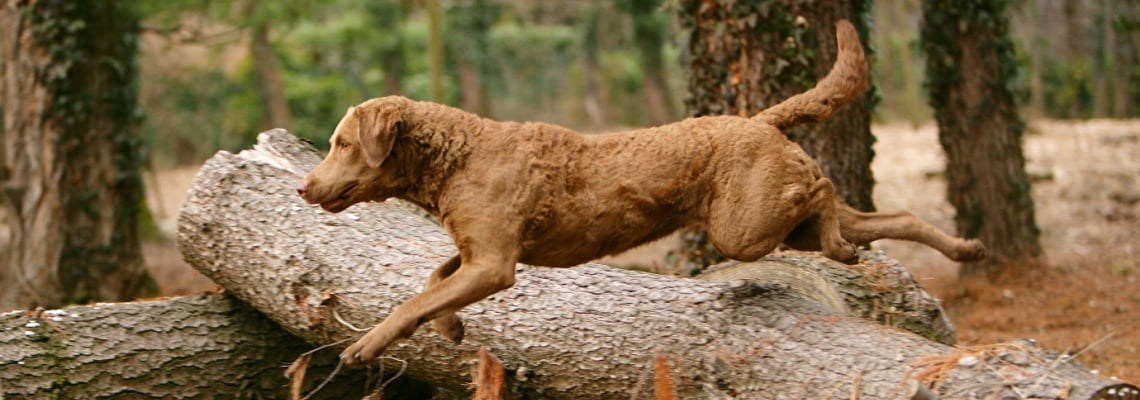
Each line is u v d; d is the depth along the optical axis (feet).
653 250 48.83
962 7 38.65
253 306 21.52
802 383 16.10
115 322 20.61
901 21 82.12
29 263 38.24
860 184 27.94
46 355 19.56
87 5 38.09
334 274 20.29
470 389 19.38
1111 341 30.40
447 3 107.04
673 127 16.80
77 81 38.09
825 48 27.40
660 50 112.16
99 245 38.58
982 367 15.03
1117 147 61.52
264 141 23.62
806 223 17.40
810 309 17.48
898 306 22.17
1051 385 14.49
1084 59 89.86
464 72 108.17
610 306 18.43
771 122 17.19
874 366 15.75
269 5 64.80
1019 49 87.56
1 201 59.00
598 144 16.60
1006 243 39.52
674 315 17.83
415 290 19.53
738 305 17.63
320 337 20.61
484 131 16.49
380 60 102.53
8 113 38.34
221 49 64.75
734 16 27.35
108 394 19.94
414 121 16.30
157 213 69.51
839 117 27.53
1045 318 34.09
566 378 18.34
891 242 48.83
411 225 21.75
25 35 37.68
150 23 58.80
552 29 124.47
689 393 17.17
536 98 127.13
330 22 97.25
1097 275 39.32
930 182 59.11
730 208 16.30
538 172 16.17
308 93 101.40
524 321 18.72
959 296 38.14
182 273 48.65
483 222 16.01
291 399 21.08
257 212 21.50
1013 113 39.58
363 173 16.29
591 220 16.29
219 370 21.29
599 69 128.57
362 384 22.33
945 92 39.63
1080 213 50.44
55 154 38.04
